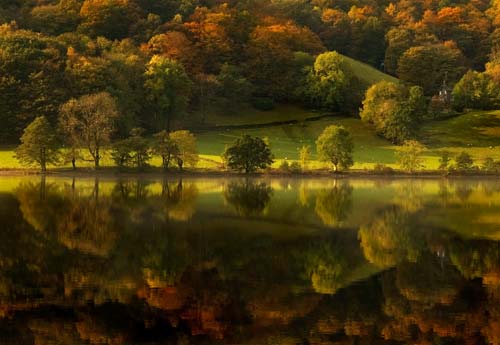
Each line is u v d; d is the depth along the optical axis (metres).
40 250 32.66
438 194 65.69
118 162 85.44
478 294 25.73
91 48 125.62
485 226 42.84
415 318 22.41
